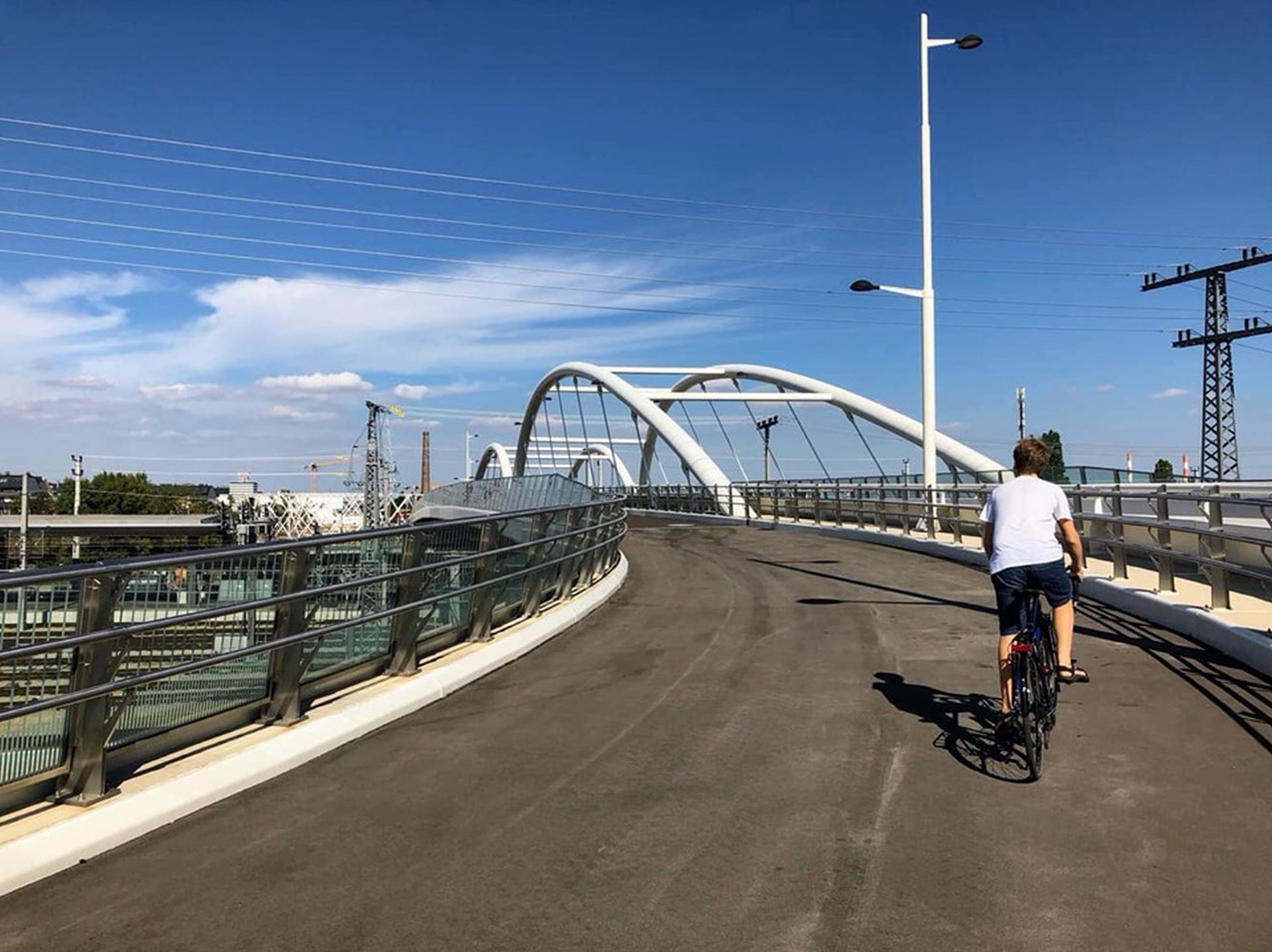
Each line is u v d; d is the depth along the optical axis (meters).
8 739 4.68
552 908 3.88
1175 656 8.32
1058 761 5.62
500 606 10.14
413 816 4.97
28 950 3.62
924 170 22.94
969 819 4.73
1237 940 3.51
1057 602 5.84
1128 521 11.34
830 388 46.28
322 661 7.04
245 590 6.16
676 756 5.89
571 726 6.67
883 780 5.35
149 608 5.53
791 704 7.07
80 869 4.37
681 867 4.25
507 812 5.00
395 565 7.80
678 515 43.88
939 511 20.55
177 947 3.62
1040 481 6.05
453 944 3.61
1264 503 7.92
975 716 6.66
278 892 4.09
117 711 5.11
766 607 12.04
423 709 7.26
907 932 3.62
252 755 5.68
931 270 22.92
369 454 71.94
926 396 22.86
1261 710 6.55
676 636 10.14
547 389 63.62
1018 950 3.47
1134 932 3.58
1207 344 50.00
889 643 9.41
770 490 34.50
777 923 3.71
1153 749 5.79
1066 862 4.21
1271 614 8.89
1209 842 4.40
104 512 87.56
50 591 4.87
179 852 4.55
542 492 21.56
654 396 47.72
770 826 4.70
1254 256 48.09
